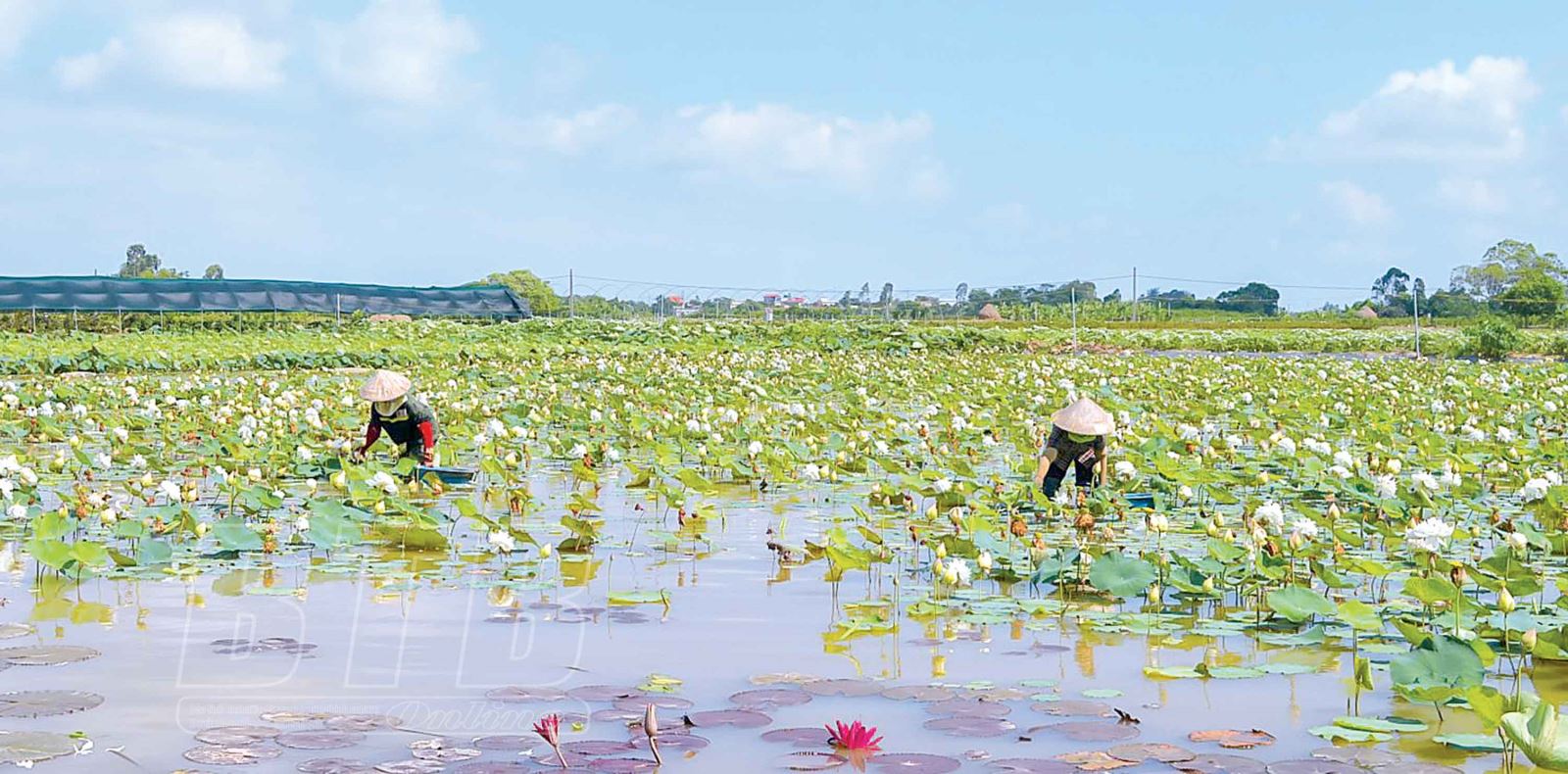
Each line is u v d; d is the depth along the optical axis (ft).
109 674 17.38
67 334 117.29
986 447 45.21
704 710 16.14
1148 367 88.84
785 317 152.25
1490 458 39.29
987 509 27.17
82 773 13.78
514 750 14.52
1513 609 20.03
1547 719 13.61
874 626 20.57
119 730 15.14
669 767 14.01
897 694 16.83
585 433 47.67
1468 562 25.14
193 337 111.34
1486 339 109.91
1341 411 58.49
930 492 32.68
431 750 14.47
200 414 48.75
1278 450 40.96
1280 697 17.02
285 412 48.80
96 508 27.55
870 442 42.98
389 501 28.27
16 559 24.77
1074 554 24.27
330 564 24.71
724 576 24.23
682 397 60.59
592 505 31.45
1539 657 18.81
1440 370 86.79
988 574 23.56
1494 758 14.61
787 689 16.99
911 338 114.32
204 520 29.17
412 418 36.68
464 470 36.19
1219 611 21.85
